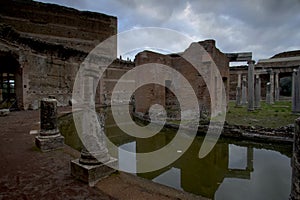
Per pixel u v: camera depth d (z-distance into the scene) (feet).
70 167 14.21
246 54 50.55
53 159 15.88
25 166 14.38
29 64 50.98
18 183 11.73
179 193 10.94
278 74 96.58
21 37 48.91
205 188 14.98
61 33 84.17
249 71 50.65
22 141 21.13
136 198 10.14
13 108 48.62
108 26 94.48
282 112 47.37
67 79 63.72
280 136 24.64
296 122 6.89
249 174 17.60
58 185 11.47
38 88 53.67
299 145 6.67
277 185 15.47
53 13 82.64
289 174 17.63
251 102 50.24
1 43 44.42
